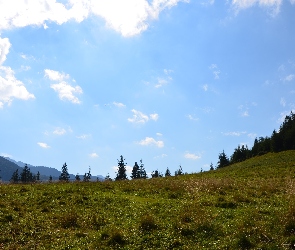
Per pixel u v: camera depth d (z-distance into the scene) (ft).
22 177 402.11
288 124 379.35
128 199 80.23
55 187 93.61
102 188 95.86
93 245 50.78
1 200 74.02
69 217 62.49
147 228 56.80
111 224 60.85
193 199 79.36
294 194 77.87
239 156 440.04
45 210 69.46
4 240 53.21
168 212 66.28
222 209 66.80
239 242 48.29
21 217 63.62
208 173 187.52
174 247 49.90
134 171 425.69
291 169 150.30
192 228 55.06
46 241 53.47
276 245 46.52
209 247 48.73
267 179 121.19
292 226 50.98
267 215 59.67
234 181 112.78
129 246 50.57
